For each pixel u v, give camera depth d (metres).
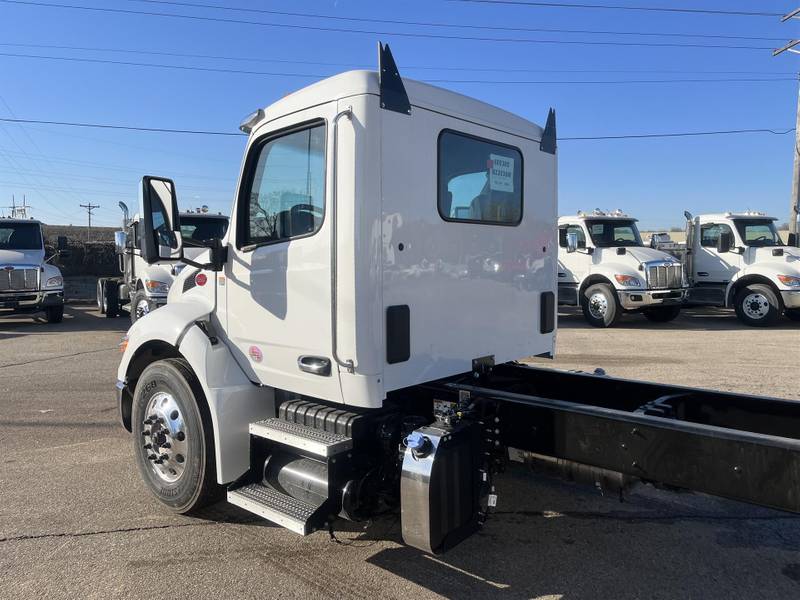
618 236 14.46
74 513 3.96
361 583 3.12
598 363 9.08
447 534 2.82
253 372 3.53
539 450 3.12
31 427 5.90
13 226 14.91
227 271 3.65
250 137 3.50
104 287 16.41
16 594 3.01
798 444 2.30
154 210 3.35
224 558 3.38
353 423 3.12
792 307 13.18
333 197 2.95
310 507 3.11
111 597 2.98
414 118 3.11
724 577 3.21
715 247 14.21
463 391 3.24
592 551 3.49
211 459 3.64
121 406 4.52
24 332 13.31
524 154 3.94
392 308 3.00
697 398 3.63
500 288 3.74
